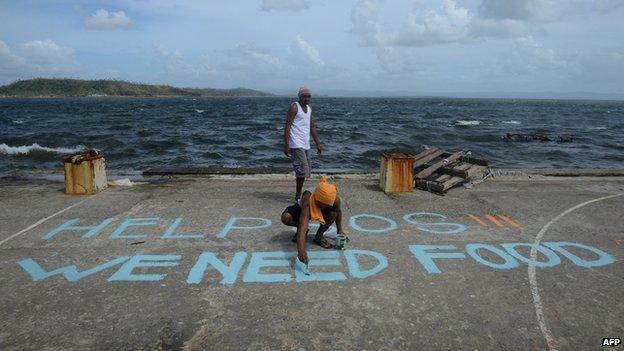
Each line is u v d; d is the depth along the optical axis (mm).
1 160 18422
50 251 4590
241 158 18984
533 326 3242
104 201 6586
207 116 55875
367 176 8898
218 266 4223
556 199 6918
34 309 3406
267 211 6102
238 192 7234
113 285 3818
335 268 4203
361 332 3125
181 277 3979
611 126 44562
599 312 3451
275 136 28859
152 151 20938
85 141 24312
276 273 4074
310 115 6234
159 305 3475
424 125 39938
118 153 19984
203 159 18656
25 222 5559
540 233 5301
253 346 2943
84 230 5254
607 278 4074
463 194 7211
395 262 4367
